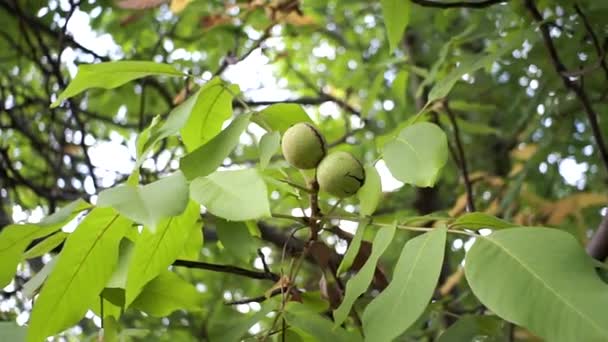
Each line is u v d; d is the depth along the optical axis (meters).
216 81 1.25
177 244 1.22
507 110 2.71
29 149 3.09
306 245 1.25
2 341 1.15
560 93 2.07
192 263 1.31
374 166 1.19
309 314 1.21
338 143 2.49
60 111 2.69
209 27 2.02
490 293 1.02
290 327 1.22
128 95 2.87
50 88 2.61
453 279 2.00
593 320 0.98
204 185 1.10
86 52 2.34
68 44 2.33
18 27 2.46
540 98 2.13
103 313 1.29
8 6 2.37
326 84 3.47
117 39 2.63
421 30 2.71
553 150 2.47
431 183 1.13
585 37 1.83
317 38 3.45
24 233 1.15
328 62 3.38
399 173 1.15
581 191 2.97
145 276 1.23
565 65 1.94
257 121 1.26
